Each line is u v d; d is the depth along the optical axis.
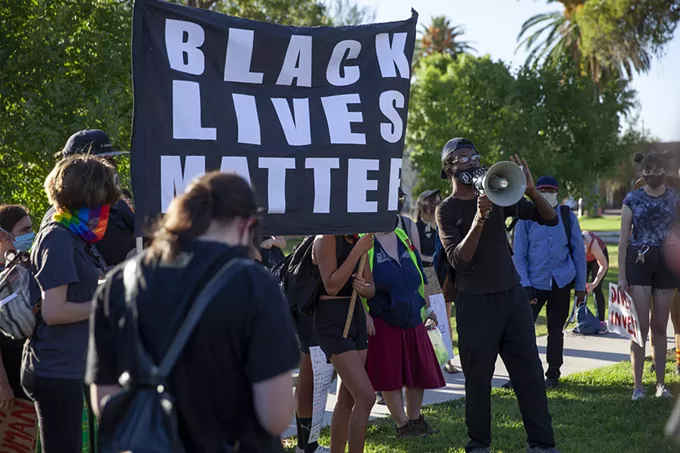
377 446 5.54
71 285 3.36
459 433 5.82
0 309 3.54
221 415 2.25
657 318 6.40
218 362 2.21
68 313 3.29
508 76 27.72
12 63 11.60
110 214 4.28
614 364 8.02
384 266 5.48
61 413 3.42
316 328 4.54
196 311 2.19
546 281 7.01
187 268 2.26
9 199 11.80
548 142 28.05
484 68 28.05
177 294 2.23
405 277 5.50
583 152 27.67
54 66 11.81
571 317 9.60
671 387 6.74
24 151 11.77
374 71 4.14
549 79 27.58
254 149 3.81
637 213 6.30
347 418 4.72
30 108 11.28
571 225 7.09
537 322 11.03
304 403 5.25
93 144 4.44
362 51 4.11
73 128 11.52
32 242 4.41
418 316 5.57
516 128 27.12
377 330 5.47
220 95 3.75
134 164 3.52
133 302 2.27
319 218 3.99
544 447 4.79
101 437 2.21
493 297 4.81
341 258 4.41
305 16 22.56
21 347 4.09
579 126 27.86
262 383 2.22
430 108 30.16
